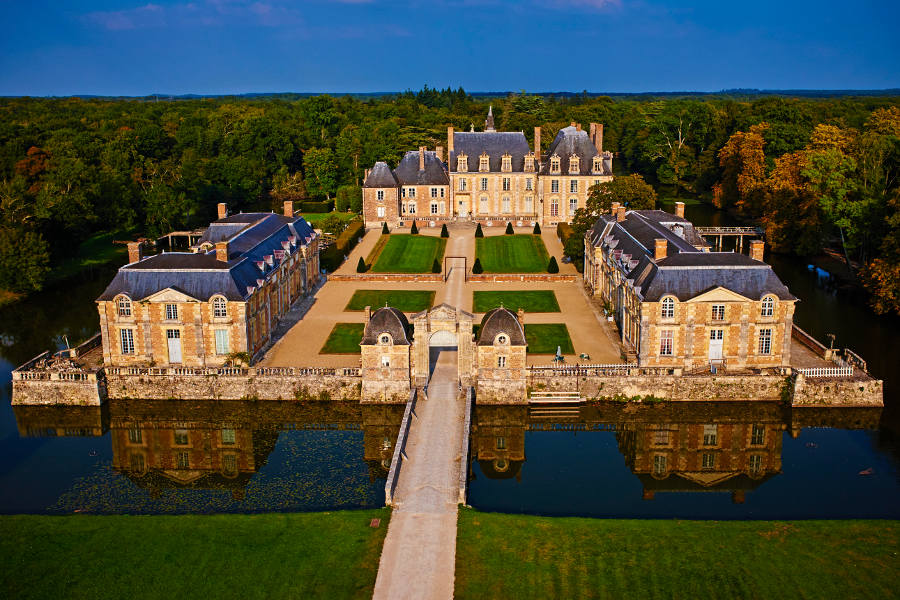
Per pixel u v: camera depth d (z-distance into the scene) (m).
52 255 141.50
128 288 86.38
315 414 82.88
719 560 53.28
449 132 174.75
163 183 170.62
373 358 81.06
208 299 85.38
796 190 141.62
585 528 57.31
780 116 182.38
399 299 116.75
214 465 71.06
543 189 169.38
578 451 74.62
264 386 83.31
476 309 110.94
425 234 162.12
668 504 63.19
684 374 83.44
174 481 67.81
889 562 52.84
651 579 51.41
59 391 82.31
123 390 83.75
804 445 74.44
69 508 62.66
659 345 85.06
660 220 115.00
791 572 51.94
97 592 50.78
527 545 55.19
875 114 146.75
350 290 122.06
